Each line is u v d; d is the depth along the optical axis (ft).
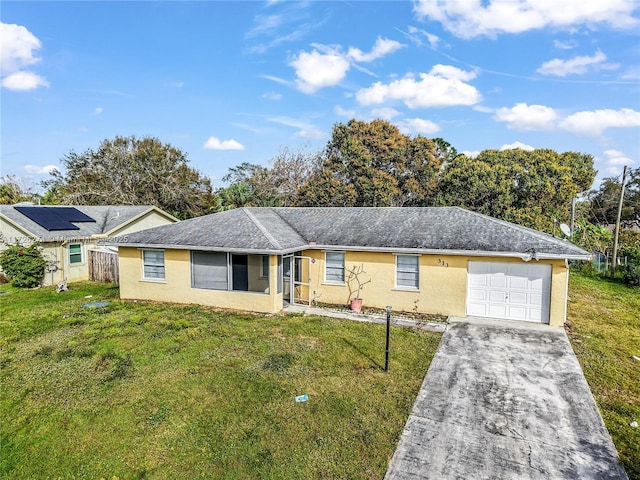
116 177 128.57
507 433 22.16
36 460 20.15
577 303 53.06
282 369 30.35
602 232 96.78
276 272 47.09
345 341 36.68
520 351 34.60
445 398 26.18
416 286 47.73
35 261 64.75
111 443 21.47
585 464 19.42
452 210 54.19
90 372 30.04
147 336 38.14
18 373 29.89
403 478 18.53
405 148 118.52
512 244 43.19
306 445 20.99
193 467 19.44
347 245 49.80
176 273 52.49
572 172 114.11
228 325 41.68
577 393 26.89
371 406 25.02
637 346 36.35
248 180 140.67
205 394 26.55
